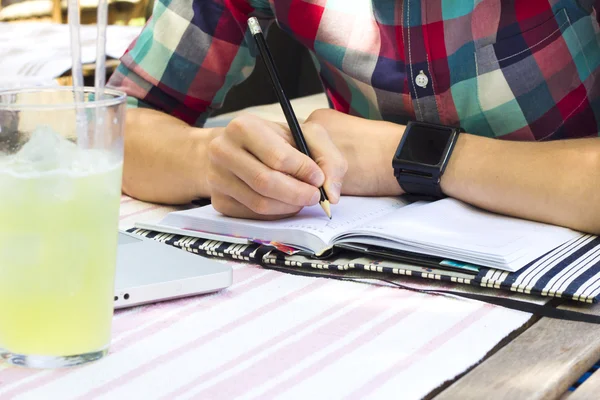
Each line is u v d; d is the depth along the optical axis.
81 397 0.55
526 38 1.06
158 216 1.04
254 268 0.84
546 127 1.10
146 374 0.59
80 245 0.57
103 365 0.60
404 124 1.18
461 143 0.99
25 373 0.59
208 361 0.61
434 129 1.01
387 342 0.65
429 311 0.71
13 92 0.60
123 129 0.60
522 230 0.88
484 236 0.83
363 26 1.15
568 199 0.89
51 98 0.61
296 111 1.55
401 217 0.88
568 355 0.62
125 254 0.80
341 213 0.94
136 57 1.29
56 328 0.58
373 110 1.20
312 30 1.18
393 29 1.12
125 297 0.71
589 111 1.09
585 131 1.10
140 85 1.29
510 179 0.92
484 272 0.77
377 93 1.16
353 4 1.16
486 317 0.70
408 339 0.65
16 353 0.59
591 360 0.62
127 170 1.12
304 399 0.55
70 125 0.56
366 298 0.75
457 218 0.90
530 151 0.95
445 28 1.08
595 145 0.93
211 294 0.76
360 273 0.82
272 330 0.67
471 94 1.10
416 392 0.56
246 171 0.89
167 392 0.56
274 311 0.72
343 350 0.63
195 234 0.92
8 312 0.58
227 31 1.27
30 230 0.56
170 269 0.76
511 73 1.08
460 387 0.57
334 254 0.86
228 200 0.93
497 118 1.11
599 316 0.69
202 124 1.36
